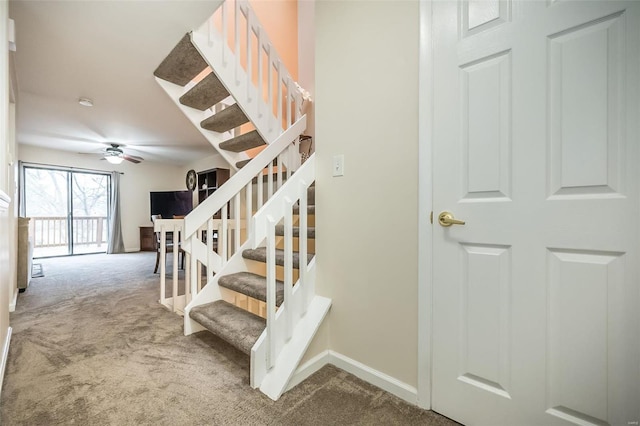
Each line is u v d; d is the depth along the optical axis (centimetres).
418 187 128
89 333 202
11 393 133
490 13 110
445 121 121
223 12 233
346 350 158
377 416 122
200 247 231
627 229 86
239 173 236
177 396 133
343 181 159
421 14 127
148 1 172
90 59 230
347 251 157
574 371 95
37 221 585
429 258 125
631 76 85
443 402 122
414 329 131
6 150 163
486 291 112
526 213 103
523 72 103
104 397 131
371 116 146
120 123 384
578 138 93
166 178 723
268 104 270
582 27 92
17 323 221
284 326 152
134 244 680
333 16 163
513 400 106
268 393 135
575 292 95
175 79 263
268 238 144
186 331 199
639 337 85
